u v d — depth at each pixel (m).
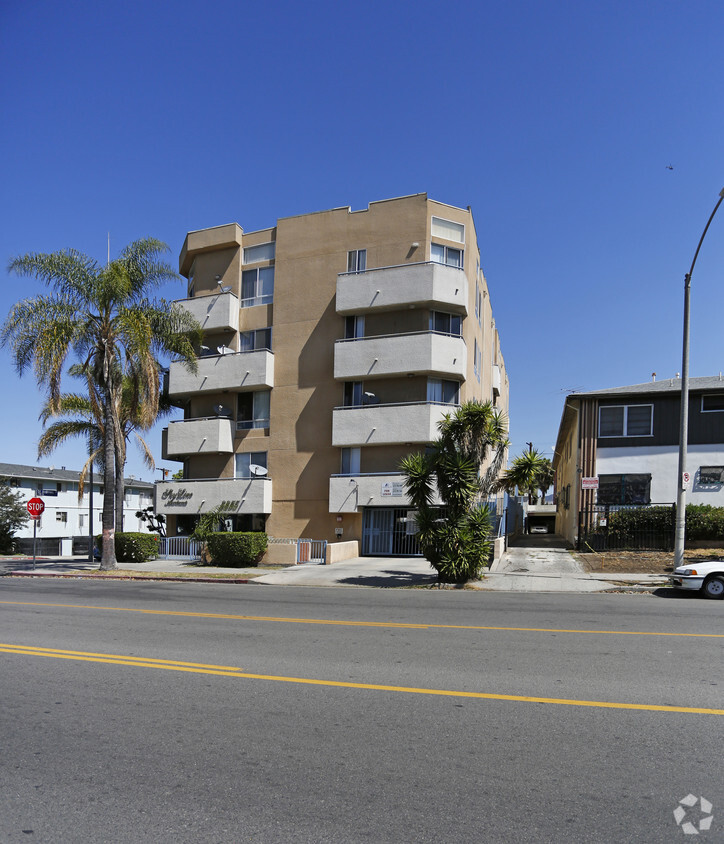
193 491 28.59
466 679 6.58
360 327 27.34
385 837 3.46
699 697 5.88
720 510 21.69
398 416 25.50
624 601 13.16
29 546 42.59
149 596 14.77
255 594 15.20
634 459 24.58
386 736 4.97
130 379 24.12
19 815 3.79
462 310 26.64
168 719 5.45
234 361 28.78
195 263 31.28
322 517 26.98
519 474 17.14
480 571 17.47
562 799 3.88
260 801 3.91
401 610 11.77
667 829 3.53
